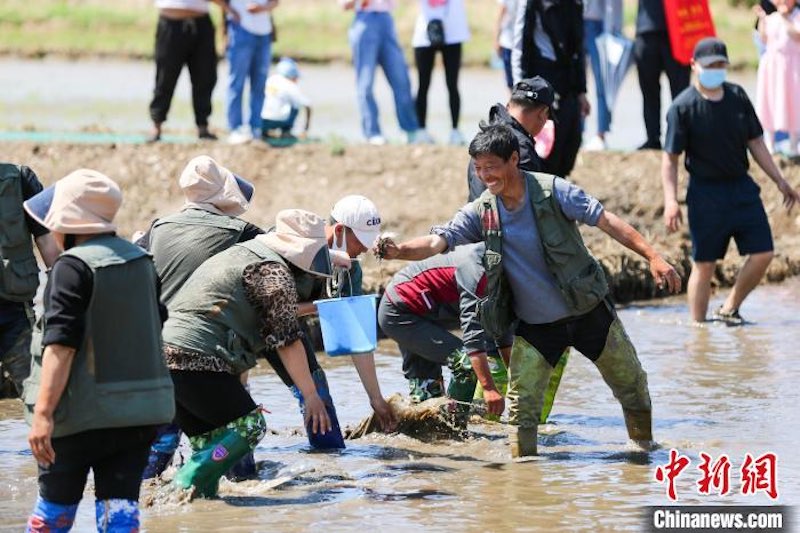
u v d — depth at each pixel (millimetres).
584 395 25094
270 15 40406
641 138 49938
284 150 40688
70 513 15578
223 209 19562
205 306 18031
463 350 21969
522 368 20562
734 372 26594
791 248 38750
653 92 40406
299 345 18031
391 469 20172
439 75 77500
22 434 22172
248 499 18594
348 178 39906
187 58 40469
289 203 39438
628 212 38812
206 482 18438
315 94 67750
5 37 88812
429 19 40812
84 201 15516
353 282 20953
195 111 40906
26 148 40875
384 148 40688
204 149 40625
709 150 30484
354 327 19375
